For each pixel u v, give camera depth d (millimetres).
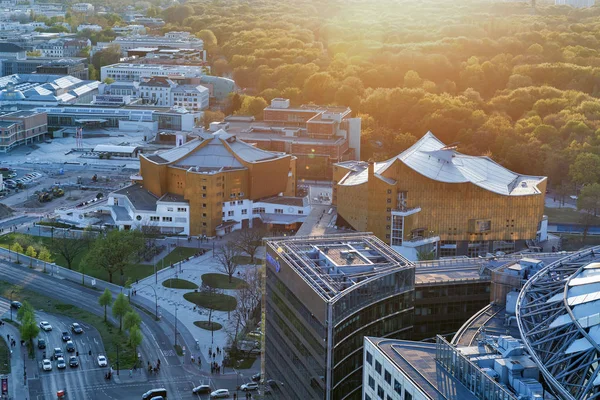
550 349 185250
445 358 185500
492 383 168750
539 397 166375
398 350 195875
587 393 168000
